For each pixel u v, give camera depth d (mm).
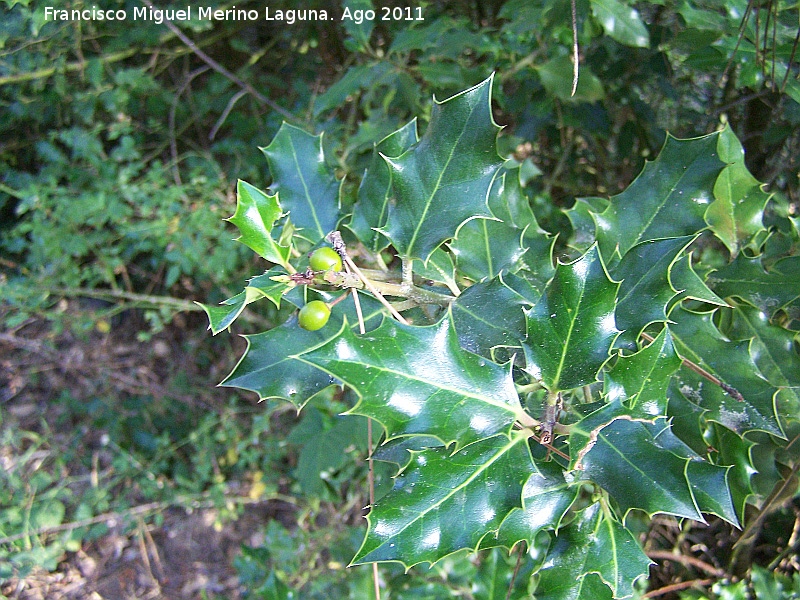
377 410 175
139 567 666
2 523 647
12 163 821
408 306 225
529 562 311
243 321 727
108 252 711
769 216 420
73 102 732
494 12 572
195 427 729
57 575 663
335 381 228
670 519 454
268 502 691
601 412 187
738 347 255
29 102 736
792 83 322
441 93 508
